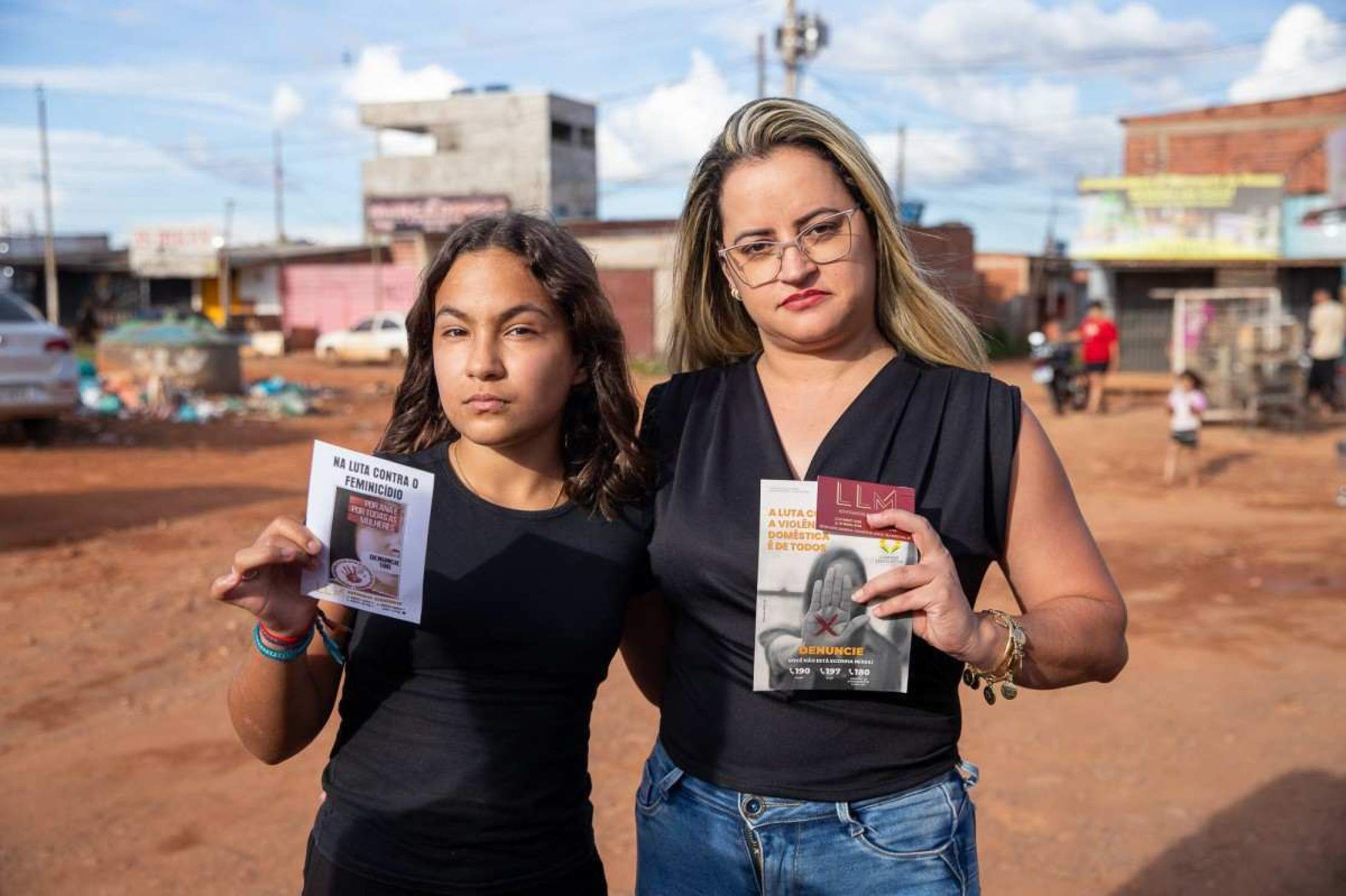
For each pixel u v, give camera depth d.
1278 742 4.68
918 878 1.91
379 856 1.94
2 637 5.80
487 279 1.96
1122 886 3.56
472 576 1.97
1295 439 15.36
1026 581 1.98
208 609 6.33
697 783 2.02
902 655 1.83
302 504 9.74
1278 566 7.81
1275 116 25.19
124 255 46.81
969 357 2.22
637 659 2.33
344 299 40.38
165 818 3.94
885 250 2.12
